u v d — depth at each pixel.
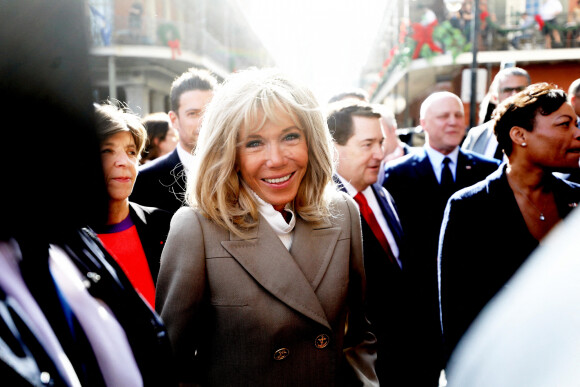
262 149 1.30
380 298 2.13
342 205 1.52
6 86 0.48
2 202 0.50
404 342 2.22
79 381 0.55
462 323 1.83
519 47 14.95
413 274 2.76
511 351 0.55
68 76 0.54
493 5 15.43
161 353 0.75
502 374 0.55
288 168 1.31
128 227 1.84
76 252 0.67
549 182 1.85
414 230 2.97
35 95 0.50
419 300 2.72
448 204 1.96
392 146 4.25
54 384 0.49
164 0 18.72
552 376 0.49
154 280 1.83
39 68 0.51
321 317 1.29
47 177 0.53
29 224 0.53
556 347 0.51
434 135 3.14
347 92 3.58
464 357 0.65
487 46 15.06
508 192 1.84
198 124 2.52
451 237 1.90
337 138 2.26
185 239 1.29
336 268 1.40
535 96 1.74
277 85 1.31
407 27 15.91
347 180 2.28
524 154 1.79
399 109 21.70
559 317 0.52
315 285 1.35
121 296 0.71
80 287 0.63
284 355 1.28
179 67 19.39
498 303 0.63
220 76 23.09
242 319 1.27
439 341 2.61
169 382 0.76
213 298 1.30
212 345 1.31
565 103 1.74
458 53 15.00
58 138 0.53
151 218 1.95
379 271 2.14
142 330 0.72
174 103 2.66
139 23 16.86
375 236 2.17
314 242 1.40
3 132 0.48
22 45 0.49
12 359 0.45
